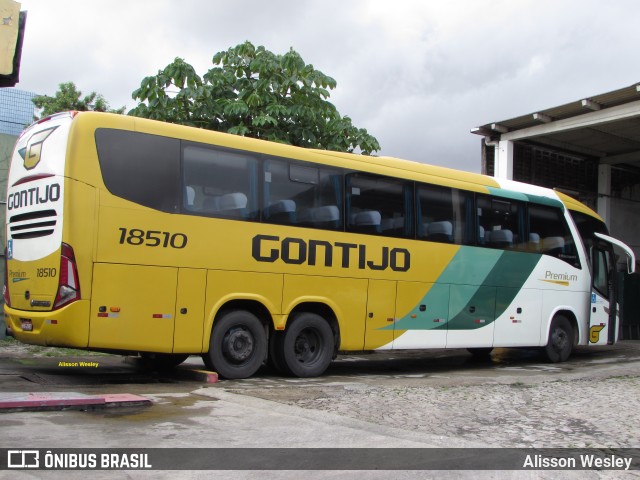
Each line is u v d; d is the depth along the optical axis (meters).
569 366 13.25
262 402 7.21
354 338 10.48
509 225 12.91
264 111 15.33
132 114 15.25
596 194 23.88
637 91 16.91
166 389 8.21
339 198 10.44
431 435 5.93
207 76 15.80
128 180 8.44
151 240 8.54
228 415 6.51
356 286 10.51
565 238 14.06
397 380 10.12
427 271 11.41
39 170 8.52
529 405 7.74
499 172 20.86
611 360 14.70
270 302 9.58
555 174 22.56
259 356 9.62
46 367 10.23
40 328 8.16
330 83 16.05
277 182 9.77
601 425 6.73
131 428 5.81
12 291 8.92
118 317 8.26
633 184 25.33
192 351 8.88
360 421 6.37
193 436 5.61
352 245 10.48
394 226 11.06
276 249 9.65
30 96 18.09
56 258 8.08
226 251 9.17
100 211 8.20
